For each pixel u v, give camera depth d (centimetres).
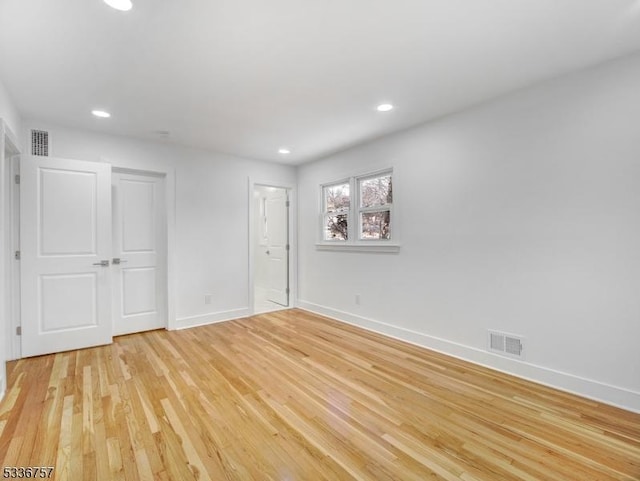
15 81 238
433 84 249
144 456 165
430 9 167
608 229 218
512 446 174
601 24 178
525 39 193
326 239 473
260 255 693
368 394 232
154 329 395
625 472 154
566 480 149
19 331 299
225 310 443
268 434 184
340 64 220
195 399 224
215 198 434
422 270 333
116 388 240
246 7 164
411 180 342
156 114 303
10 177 297
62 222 319
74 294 324
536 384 247
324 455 167
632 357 209
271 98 272
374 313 388
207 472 154
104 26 178
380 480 149
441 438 181
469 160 292
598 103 221
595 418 200
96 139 349
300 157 464
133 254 382
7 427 189
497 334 274
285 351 320
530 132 253
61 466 158
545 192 245
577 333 231
